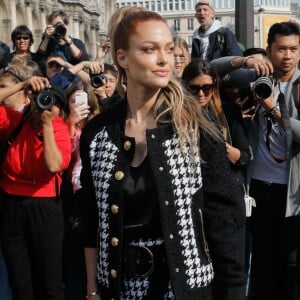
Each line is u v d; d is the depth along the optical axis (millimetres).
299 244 5164
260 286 5336
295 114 5016
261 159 5234
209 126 2643
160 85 2580
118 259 2660
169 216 2564
